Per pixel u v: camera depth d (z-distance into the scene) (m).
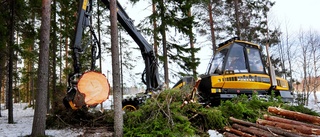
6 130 6.63
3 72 12.99
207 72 8.01
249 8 17.45
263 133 4.32
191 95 5.98
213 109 5.79
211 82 6.93
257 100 6.11
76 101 5.27
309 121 4.13
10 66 8.87
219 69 7.47
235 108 5.74
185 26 10.81
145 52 7.10
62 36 12.87
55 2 11.48
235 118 5.50
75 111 6.47
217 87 6.90
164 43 10.81
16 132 6.25
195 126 5.46
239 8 17.23
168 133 4.78
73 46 5.64
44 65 5.39
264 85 7.12
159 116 5.27
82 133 5.52
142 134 4.82
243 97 6.33
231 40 7.88
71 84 5.46
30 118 10.50
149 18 10.70
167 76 10.66
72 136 5.27
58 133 5.65
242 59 7.29
